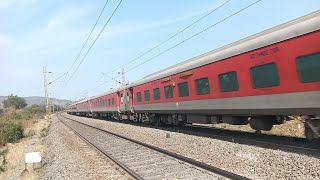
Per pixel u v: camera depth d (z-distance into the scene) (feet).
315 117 39.06
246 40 47.78
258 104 45.19
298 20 38.70
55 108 635.25
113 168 40.75
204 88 58.85
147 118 96.17
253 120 50.06
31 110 424.87
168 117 80.94
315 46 35.88
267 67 42.98
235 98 49.98
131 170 36.60
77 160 49.29
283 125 67.77
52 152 65.46
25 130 150.41
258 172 31.96
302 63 37.70
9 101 570.05
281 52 40.52
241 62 48.03
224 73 52.34
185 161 38.99
